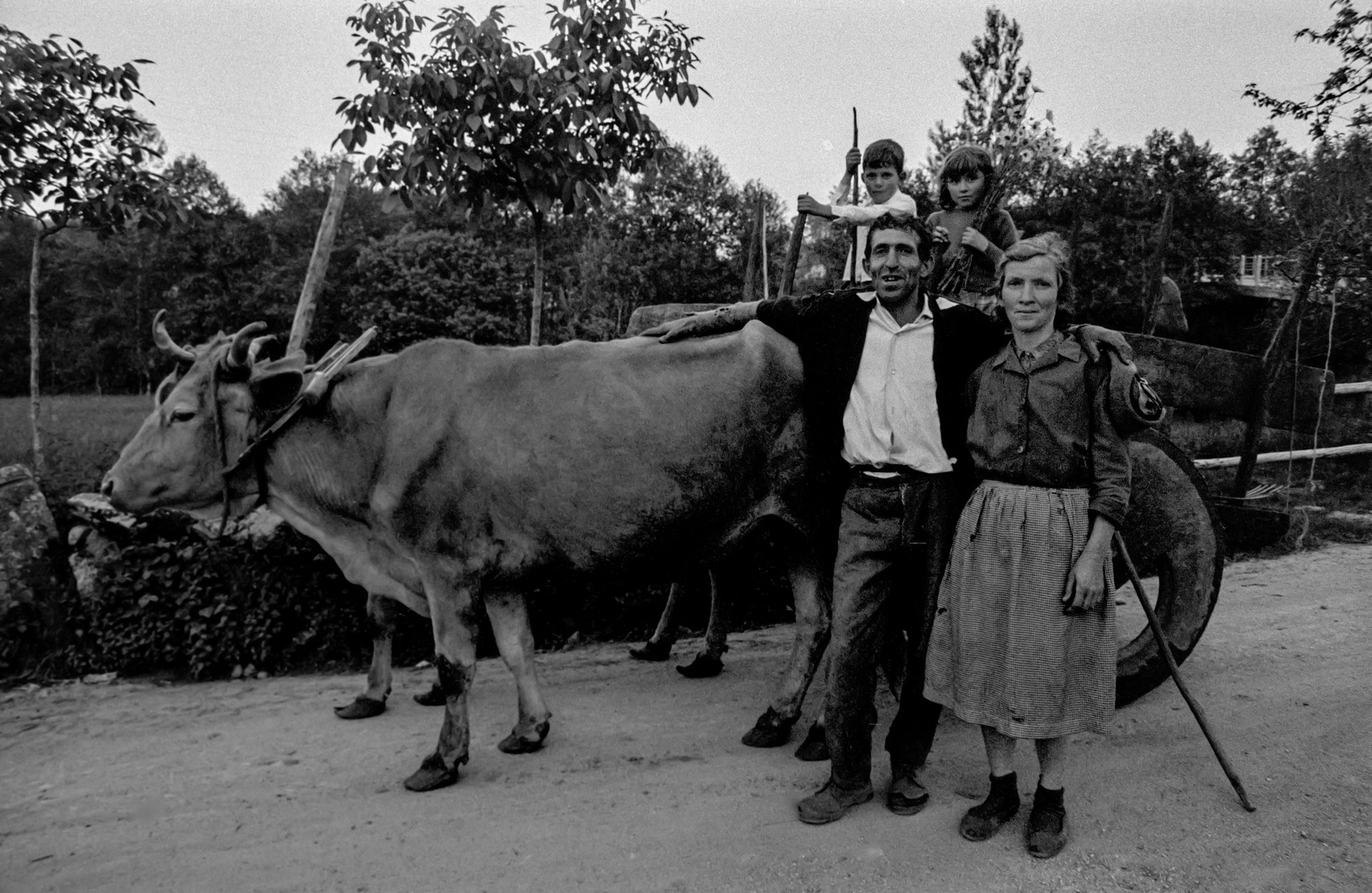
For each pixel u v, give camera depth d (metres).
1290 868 2.87
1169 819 3.21
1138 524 4.17
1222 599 6.18
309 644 5.61
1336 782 3.42
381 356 4.21
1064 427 3.00
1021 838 3.12
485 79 5.70
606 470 3.82
